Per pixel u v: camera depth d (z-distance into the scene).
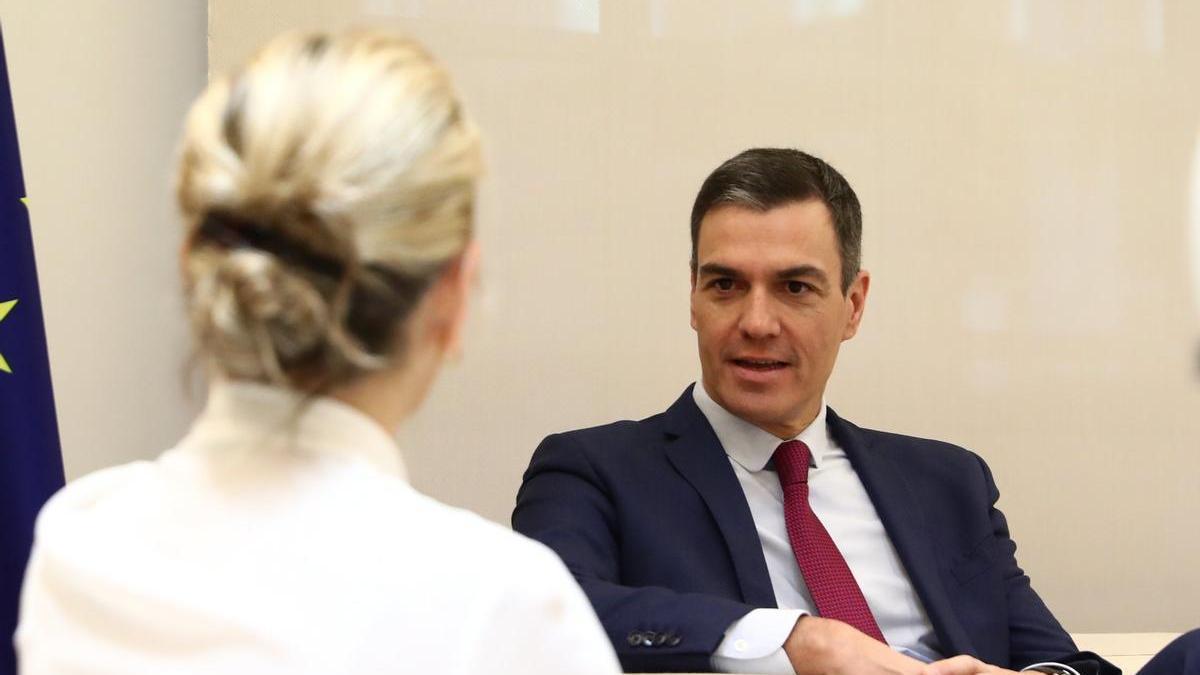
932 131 3.64
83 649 0.74
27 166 3.08
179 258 0.83
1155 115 3.71
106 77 3.25
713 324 2.29
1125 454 3.67
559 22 3.52
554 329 3.48
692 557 2.17
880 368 3.58
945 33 3.65
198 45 3.46
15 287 2.47
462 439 3.44
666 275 3.53
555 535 2.16
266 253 0.77
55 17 3.14
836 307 2.32
